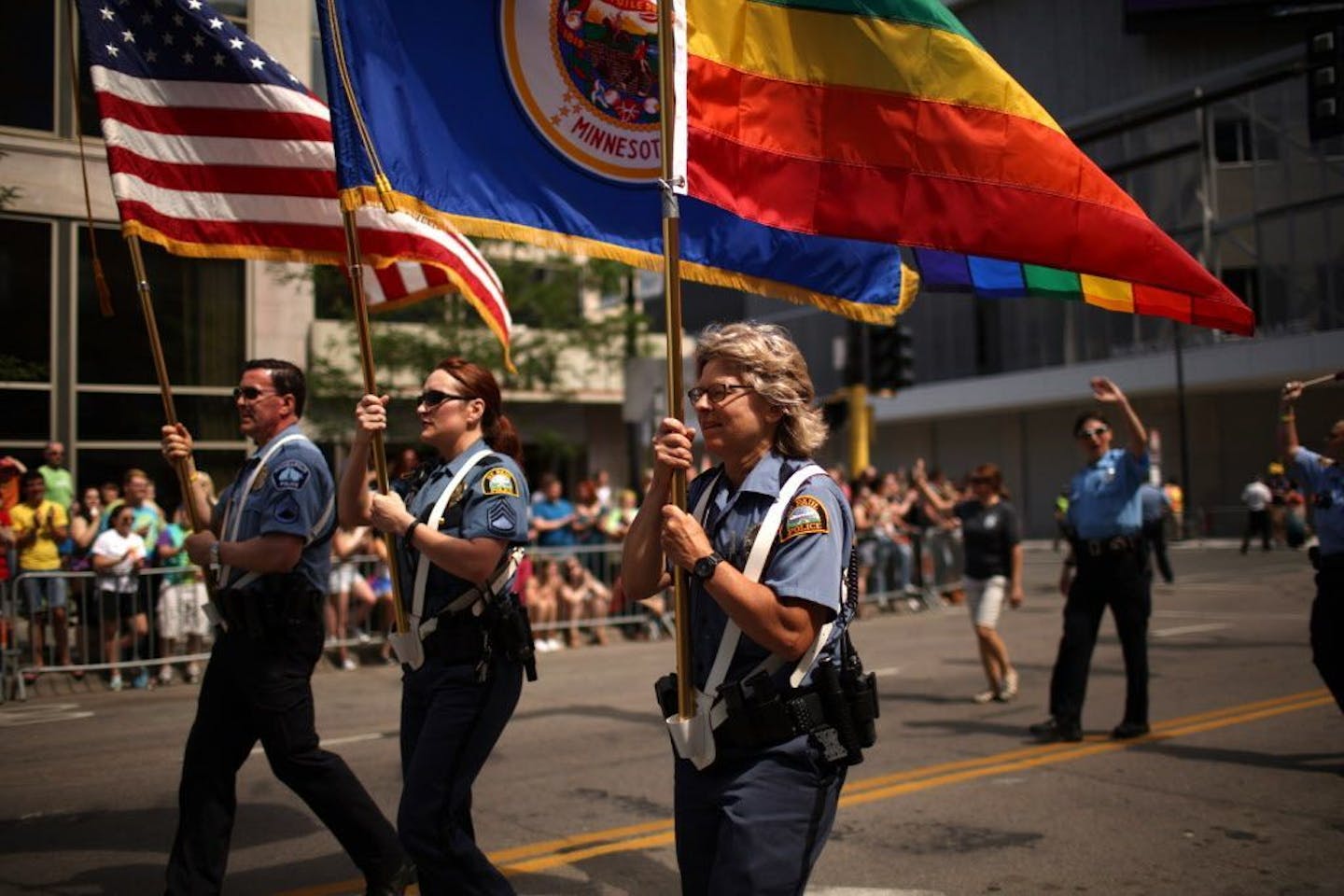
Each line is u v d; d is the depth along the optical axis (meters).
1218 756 6.55
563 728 7.62
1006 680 8.58
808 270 4.27
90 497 10.72
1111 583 6.97
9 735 7.63
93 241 4.23
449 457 3.78
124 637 9.93
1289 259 29.62
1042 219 4.03
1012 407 37.41
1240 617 13.98
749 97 3.79
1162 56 31.22
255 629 3.80
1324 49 9.72
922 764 6.45
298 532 3.82
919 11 3.96
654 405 13.14
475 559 3.45
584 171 3.88
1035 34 33.06
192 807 3.81
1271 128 29.92
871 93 3.92
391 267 5.88
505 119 3.78
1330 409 32.25
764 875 2.51
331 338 16.27
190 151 4.44
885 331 16.78
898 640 12.39
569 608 12.07
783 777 2.59
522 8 3.83
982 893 4.33
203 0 4.52
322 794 3.88
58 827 5.32
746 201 3.76
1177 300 4.56
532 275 18.89
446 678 3.50
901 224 3.94
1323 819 5.30
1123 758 6.53
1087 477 7.04
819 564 2.59
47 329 11.39
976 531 8.61
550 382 19.30
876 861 4.73
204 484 5.86
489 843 5.02
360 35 3.59
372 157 3.54
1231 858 4.74
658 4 3.14
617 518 13.23
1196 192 30.84
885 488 16.52
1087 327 34.62
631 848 4.93
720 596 2.51
